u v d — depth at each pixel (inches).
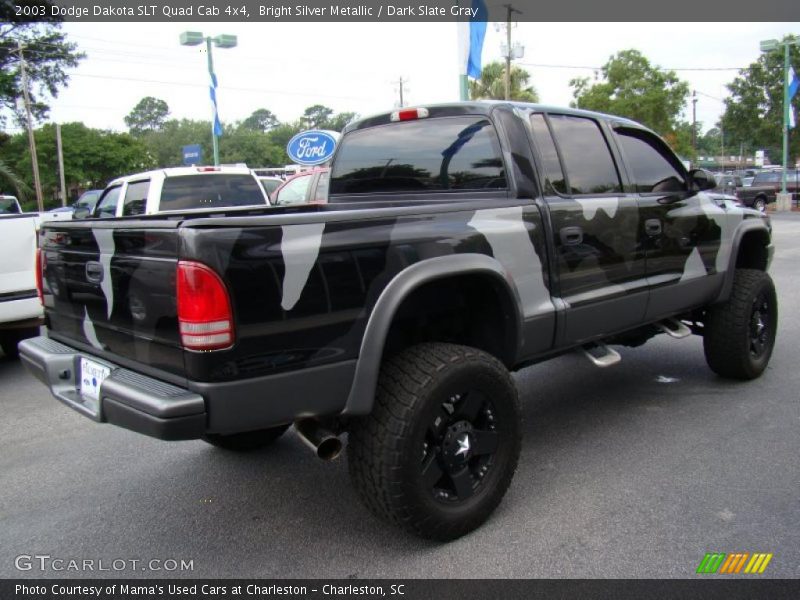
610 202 148.8
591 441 162.9
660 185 170.9
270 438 164.7
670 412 180.4
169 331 98.0
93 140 1994.3
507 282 122.8
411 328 135.3
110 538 126.3
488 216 123.3
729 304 191.2
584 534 119.8
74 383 123.9
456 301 130.6
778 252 534.0
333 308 102.0
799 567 108.0
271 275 96.4
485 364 116.7
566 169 144.0
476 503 118.9
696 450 154.7
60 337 131.6
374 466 108.0
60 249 124.1
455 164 145.8
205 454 164.6
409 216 111.8
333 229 102.7
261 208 161.6
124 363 110.8
